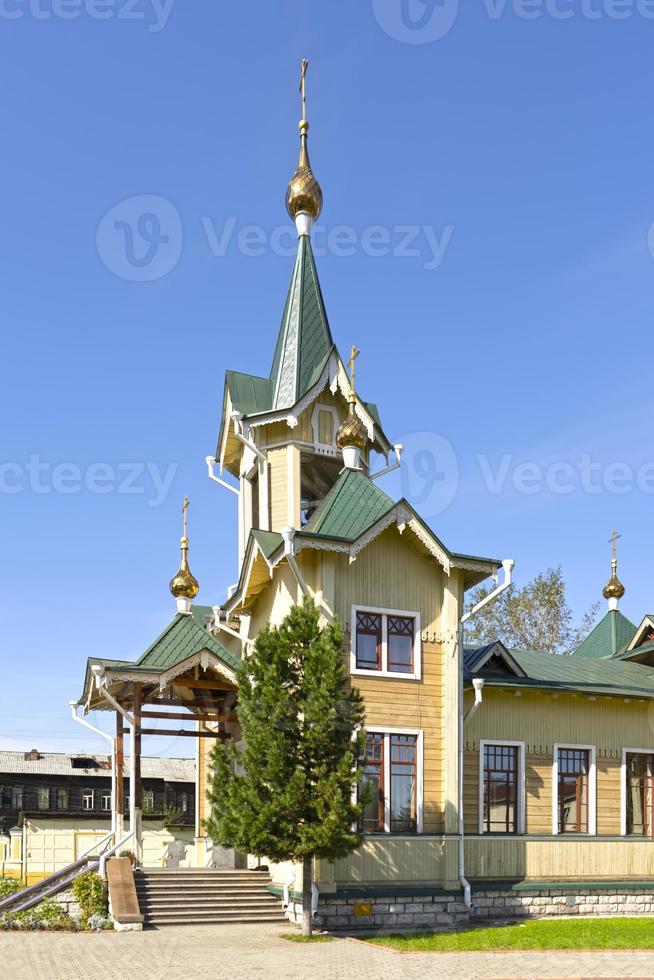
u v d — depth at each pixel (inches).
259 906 828.0
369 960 630.5
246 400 1137.4
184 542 1173.7
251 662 756.6
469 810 920.3
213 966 602.9
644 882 974.4
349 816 709.9
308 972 584.1
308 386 1087.0
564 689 984.3
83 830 2000.5
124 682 957.8
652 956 654.5
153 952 655.8
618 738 1034.1
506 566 904.9
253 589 959.0
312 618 756.6
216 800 754.2
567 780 997.8
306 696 735.7
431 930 798.5
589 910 936.9
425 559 919.7
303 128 1242.0
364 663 869.8
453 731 885.8
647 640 1272.1
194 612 1171.3
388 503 921.5
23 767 2341.3
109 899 800.9
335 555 864.9
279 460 1072.2
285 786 711.7
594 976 573.6
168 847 1078.4
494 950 674.2
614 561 1451.8
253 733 732.7
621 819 1007.6
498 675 981.8
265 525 1063.6
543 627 2084.2
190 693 1126.4
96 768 2415.1
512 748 970.7
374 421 1122.0
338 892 792.9
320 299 1179.9
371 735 855.1
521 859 920.3
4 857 1963.6
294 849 703.1
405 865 838.5
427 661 897.5
